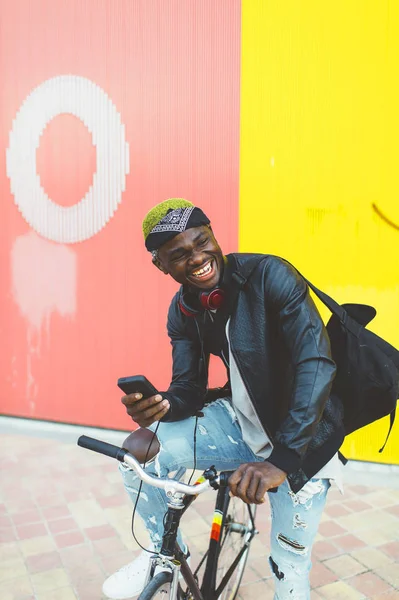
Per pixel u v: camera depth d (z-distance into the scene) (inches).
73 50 152.3
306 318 64.7
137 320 155.1
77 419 163.9
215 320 71.5
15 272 165.8
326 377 62.4
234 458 78.3
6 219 165.0
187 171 145.6
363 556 108.1
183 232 66.1
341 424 69.2
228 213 142.7
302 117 133.0
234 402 72.2
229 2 136.3
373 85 127.1
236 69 137.7
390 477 136.2
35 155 159.6
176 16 141.9
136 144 149.5
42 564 105.9
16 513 124.3
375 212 130.3
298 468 60.0
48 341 164.7
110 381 159.3
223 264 69.6
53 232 160.2
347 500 130.3
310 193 134.5
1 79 160.2
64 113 155.3
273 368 68.6
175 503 63.3
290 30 131.6
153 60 145.4
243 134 138.5
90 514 124.0
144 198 150.5
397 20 123.9
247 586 99.4
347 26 127.2
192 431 77.6
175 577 65.2
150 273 152.5
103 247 156.0
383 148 128.2
